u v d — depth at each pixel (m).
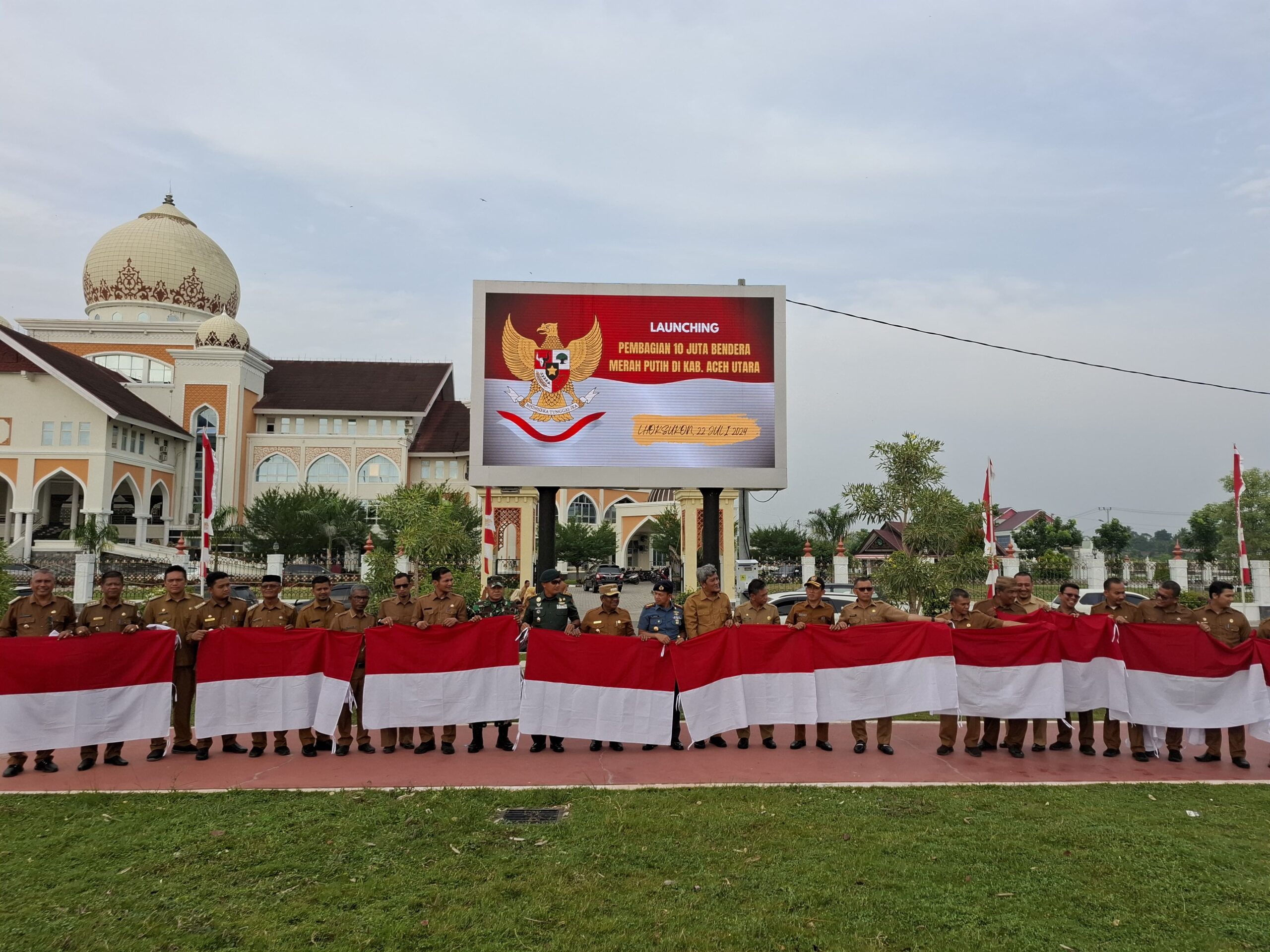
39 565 40.09
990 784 7.76
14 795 7.34
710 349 16.33
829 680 9.30
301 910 4.98
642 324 16.31
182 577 9.34
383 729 9.20
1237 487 23.14
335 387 64.88
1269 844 6.17
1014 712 9.11
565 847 5.98
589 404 16.16
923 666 9.18
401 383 66.31
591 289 16.36
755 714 9.27
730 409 16.23
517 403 16.11
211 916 4.92
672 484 16.06
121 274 60.03
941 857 5.83
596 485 16.03
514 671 9.28
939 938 4.66
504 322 16.20
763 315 16.44
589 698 9.12
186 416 58.22
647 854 5.86
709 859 5.77
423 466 62.72
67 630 8.87
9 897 5.18
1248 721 8.91
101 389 49.81
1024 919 4.91
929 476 16.94
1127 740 10.33
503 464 16.00
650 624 9.79
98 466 48.94
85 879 5.45
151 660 8.77
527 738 10.04
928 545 17.55
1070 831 6.38
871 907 5.04
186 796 7.29
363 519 51.25
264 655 9.05
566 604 9.63
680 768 8.46
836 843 6.08
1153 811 6.96
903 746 9.62
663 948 4.54
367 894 5.20
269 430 62.53
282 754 9.12
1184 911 5.02
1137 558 53.28
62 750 9.40
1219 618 9.50
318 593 9.70
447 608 9.73
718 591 9.90
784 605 20.14
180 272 61.06
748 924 4.79
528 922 4.82
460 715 9.09
